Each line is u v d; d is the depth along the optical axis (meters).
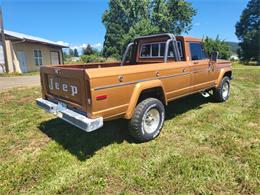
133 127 3.91
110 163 3.38
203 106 6.32
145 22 40.56
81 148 3.91
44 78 4.44
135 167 3.26
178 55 5.07
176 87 4.79
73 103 3.66
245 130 4.48
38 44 22.09
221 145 3.87
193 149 3.78
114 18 52.78
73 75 3.45
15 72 18.44
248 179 2.93
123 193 2.74
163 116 4.38
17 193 2.80
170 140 4.15
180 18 43.84
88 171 3.19
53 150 3.84
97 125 3.27
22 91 9.27
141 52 5.98
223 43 31.75
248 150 3.67
